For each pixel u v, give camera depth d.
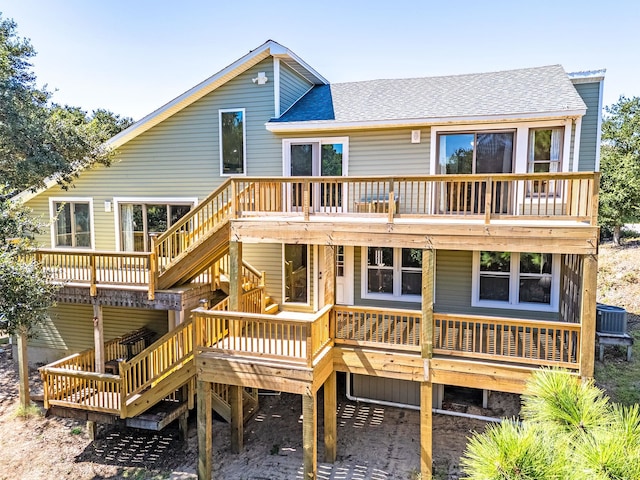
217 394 9.72
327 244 7.84
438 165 9.61
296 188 10.04
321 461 8.23
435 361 7.40
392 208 7.52
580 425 2.48
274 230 8.13
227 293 10.47
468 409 9.95
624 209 20.92
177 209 11.96
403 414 9.98
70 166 12.24
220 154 11.40
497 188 9.30
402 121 9.38
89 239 12.78
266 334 8.88
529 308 9.33
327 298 8.00
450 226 7.17
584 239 6.56
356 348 7.91
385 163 9.98
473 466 2.29
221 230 8.59
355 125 9.77
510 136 9.09
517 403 10.09
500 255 9.48
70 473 8.09
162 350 8.45
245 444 8.95
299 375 6.95
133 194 12.22
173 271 9.14
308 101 11.86
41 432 9.49
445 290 9.88
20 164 11.50
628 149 22.34
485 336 8.52
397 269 10.14
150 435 9.34
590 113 9.27
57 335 13.06
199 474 7.64
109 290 9.37
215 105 11.34
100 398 8.36
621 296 16.81
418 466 8.00
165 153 11.84
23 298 7.95
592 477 1.98
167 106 11.39
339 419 9.77
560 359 6.85
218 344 7.79
